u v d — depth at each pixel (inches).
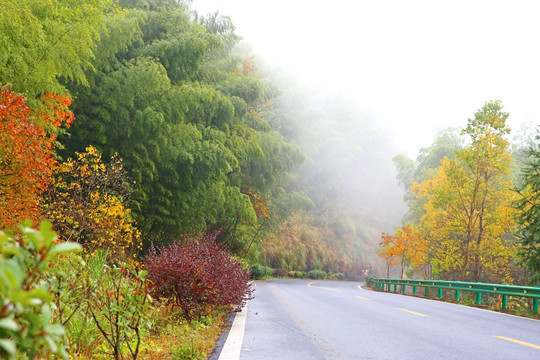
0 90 316.2
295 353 262.4
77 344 203.8
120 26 585.0
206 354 249.4
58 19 411.2
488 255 1239.5
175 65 737.6
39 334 61.9
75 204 483.2
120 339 201.8
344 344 295.7
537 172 851.4
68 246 69.9
